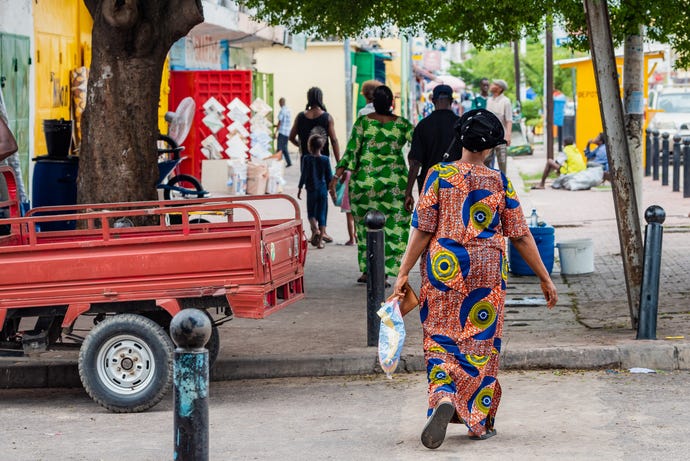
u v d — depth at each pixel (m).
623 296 12.73
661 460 6.79
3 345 9.02
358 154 13.34
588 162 29.47
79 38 19.45
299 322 11.57
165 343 8.46
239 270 8.39
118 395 8.52
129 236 9.81
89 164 12.12
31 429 8.15
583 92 35.81
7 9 15.55
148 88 12.12
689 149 24.48
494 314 7.13
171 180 13.97
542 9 14.79
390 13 14.70
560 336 10.30
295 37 35.06
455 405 7.06
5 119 11.33
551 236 14.23
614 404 8.26
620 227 10.46
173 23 12.04
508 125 24.14
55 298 8.52
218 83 26.27
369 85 16.33
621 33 14.57
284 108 37.28
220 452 7.30
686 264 14.76
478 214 7.10
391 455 7.07
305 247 9.44
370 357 9.77
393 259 13.25
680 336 10.05
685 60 14.81
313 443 7.46
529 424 7.75
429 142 12.83
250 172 25.81
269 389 9.31
